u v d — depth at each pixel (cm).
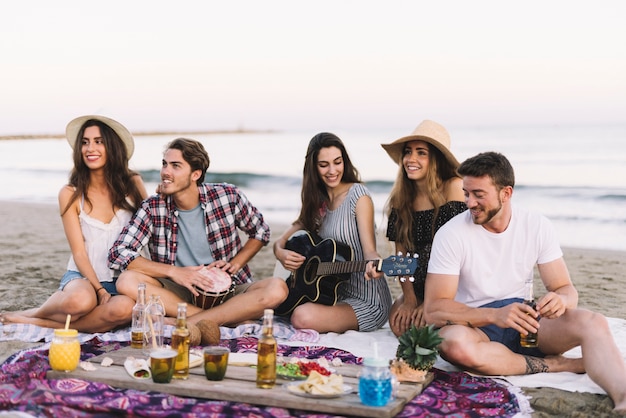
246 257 557
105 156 532
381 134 3875
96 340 478
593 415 372
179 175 523
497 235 441
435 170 509
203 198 540
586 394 400
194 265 546
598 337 407
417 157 507
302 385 364
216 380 380
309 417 346
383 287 553
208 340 467
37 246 1011
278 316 568
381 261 482
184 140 530
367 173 2239
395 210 530
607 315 623
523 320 404
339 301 553
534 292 729
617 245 1066
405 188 522
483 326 443
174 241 539
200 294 521
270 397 356
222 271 535
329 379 366
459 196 510
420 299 527
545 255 442
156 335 434
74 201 528
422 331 392
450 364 455
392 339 518
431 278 445
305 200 552
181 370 382
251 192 1914
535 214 446
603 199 1501
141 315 450
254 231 560
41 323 521
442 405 370
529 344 427
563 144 2614
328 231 551
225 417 343
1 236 1117
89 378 388
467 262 445
